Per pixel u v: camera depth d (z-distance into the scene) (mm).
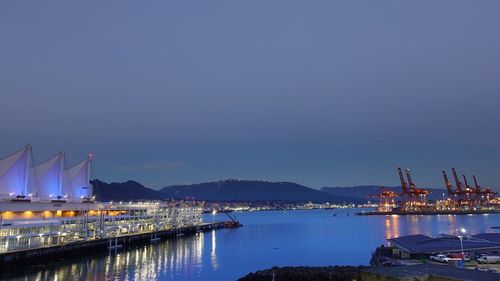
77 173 151250
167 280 75312
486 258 62938
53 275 75188
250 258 109125
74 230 105375
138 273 81062
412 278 12203
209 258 107375
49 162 132375
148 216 160125
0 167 111000
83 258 98188
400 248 77438
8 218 93562
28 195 113562
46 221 94938
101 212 126812
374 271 13250
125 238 124438
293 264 99250
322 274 67250
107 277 75625
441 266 14141
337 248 133375
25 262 79438
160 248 128250
